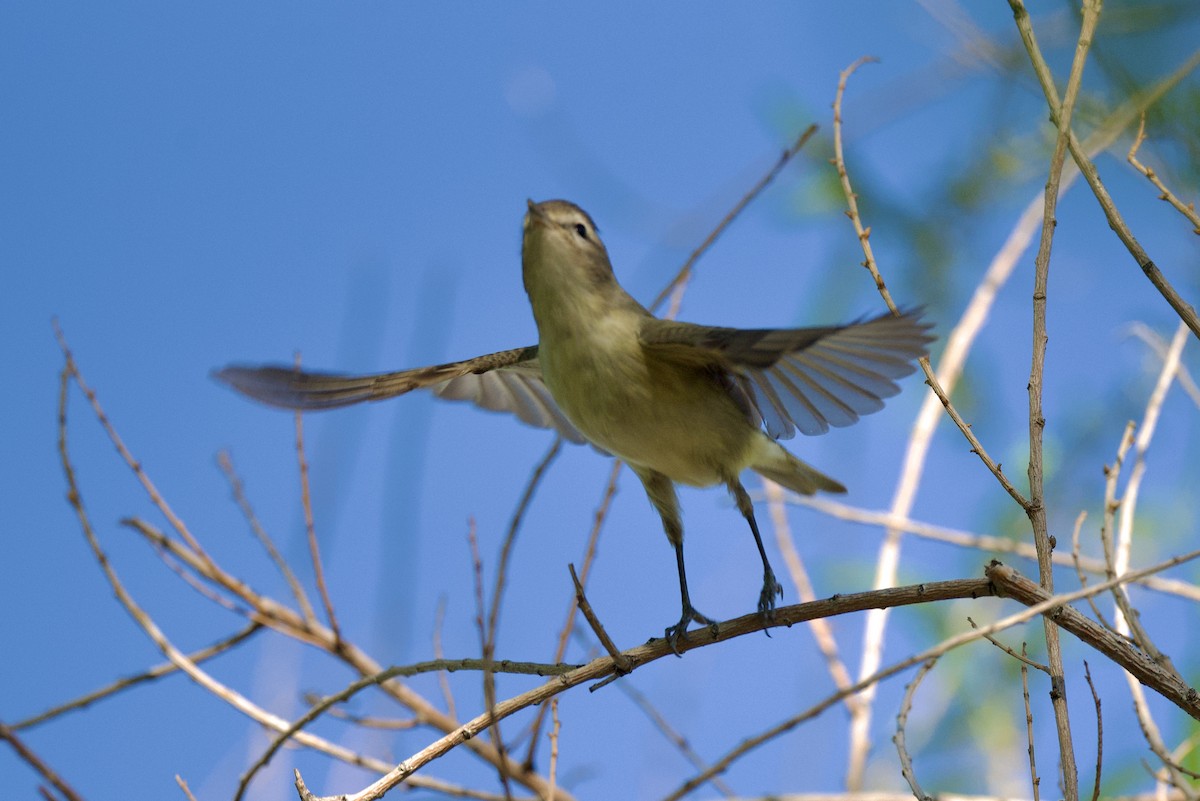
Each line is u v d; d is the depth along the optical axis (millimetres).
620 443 10180
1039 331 7699
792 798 10266
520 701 8273
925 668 8055
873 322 7258
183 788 8781
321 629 11492
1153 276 7383
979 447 7617
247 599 11609
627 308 9977
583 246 9984
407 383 10875
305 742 10227
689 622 9953
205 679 10125
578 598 8328
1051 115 7836
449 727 11297
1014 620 6684
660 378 9688
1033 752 6996
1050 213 7738
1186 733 10773
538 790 11156
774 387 9258
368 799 7965
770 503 11727
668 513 10625
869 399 8875
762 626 8602
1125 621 8273
